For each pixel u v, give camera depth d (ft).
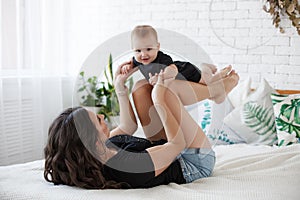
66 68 11.73
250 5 10.66
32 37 10.37
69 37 11.80
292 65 10.32
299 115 8.84
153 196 4.96
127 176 5.25
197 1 11.34
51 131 5.32
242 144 8.72
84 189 5.20
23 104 10.23
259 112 9.47
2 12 9.54
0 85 9.41
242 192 5.18
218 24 11.12
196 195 4.96
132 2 12.30
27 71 10.28
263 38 10.59
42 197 4.92
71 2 11.86
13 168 6.29
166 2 11.79
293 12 10.12
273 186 5.56
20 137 10.09
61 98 11.25
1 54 9.57
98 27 12.84
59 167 5.28
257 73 10.74
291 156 6.81
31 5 10.30
